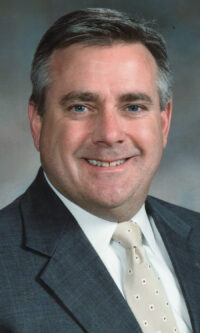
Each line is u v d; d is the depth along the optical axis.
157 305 1.80
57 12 3.66
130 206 1.89
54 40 1.82
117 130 1.78
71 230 1.83
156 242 2.02
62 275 1.73
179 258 1.98
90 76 1.77
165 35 3.68
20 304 1.66
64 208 1.88
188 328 1.86
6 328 1.64
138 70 1.82
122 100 1.79
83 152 1.82
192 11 3.70
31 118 1.99
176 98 3.72
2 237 1.79
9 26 3.63
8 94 3.65
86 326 1.67
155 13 3.68
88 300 1.72
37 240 1.79
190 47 3.71
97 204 1.84
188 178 3.76
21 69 3.66
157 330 1.77
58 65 1.81
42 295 1.69
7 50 3.64
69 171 1.83
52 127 1.84
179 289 1.92
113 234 1.89
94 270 1.77
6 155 3.65
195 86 3.72
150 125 1.86
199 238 2.10
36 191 1.95
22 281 1.70
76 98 1.79
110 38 1.78
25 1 3.63
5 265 1.72
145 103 1.84
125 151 1.83
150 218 2.07
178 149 3.75
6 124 3.65
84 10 1.81
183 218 2.22
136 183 1.87
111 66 1.78
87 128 1.80
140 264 1.85
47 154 1.88
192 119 3.73
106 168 1.83
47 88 1.85
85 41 1.78
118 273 1.84
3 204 3.64
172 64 3.69
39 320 1.66
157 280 1.85
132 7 3.66
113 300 1.73
